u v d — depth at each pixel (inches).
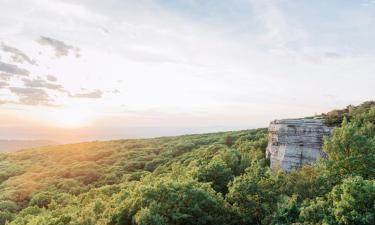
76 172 5876.0
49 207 3897.6
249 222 1777.8
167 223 1710.1
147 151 7234.3
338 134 2005.4
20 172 6776.6
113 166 6141.7
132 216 1740.9
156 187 1876.2
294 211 1592.0
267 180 1914.4
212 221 1776.6
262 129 6476.4
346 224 1370.6
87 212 2329.0
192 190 1840.6
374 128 2923.2
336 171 1887.3
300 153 3011.8
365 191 1414.9
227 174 2381.9
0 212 3951.8
